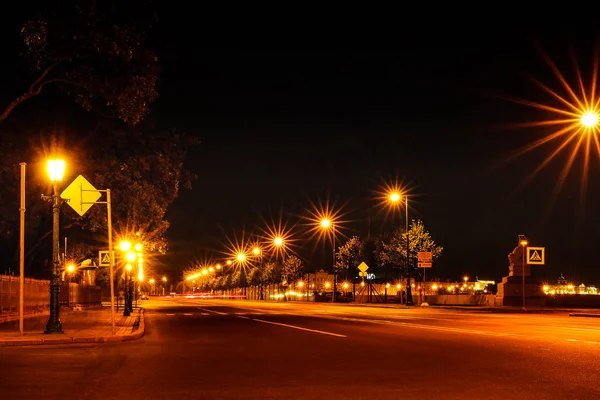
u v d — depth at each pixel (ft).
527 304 174.19
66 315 121.90
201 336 74.18
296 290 371.15
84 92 101.45
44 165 129.39
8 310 107.24
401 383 37.96
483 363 46.62
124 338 68.39
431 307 179.32
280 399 33.14
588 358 49.14
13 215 134.72
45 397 33.55
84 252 172.04
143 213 145.48
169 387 36.91
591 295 181.27
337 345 61.31
